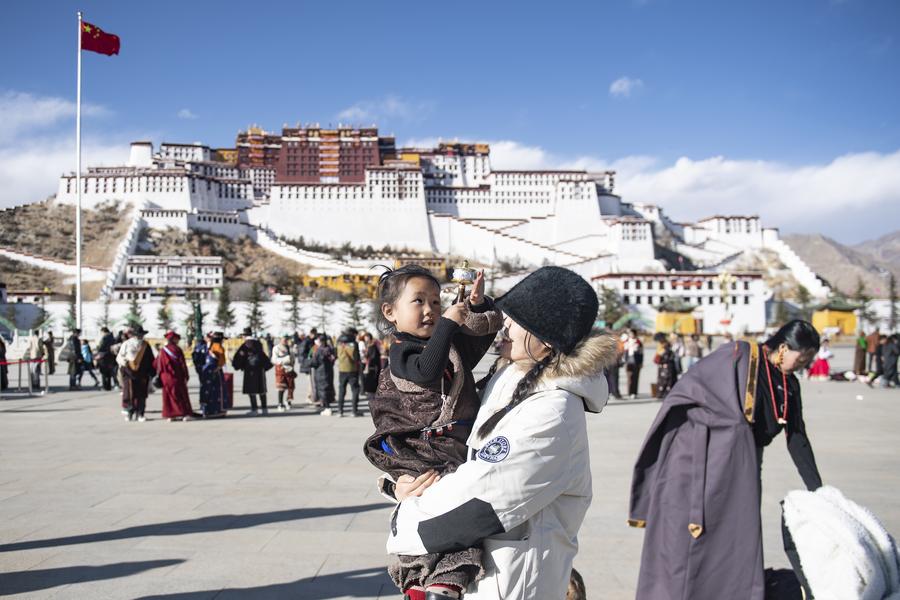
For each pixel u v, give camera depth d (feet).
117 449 36.60
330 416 52.16
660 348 62.85
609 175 547.49
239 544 19.84
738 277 313.12
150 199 447.42
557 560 7.81
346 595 16.06
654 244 475.31
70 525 21.68
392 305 9.01
